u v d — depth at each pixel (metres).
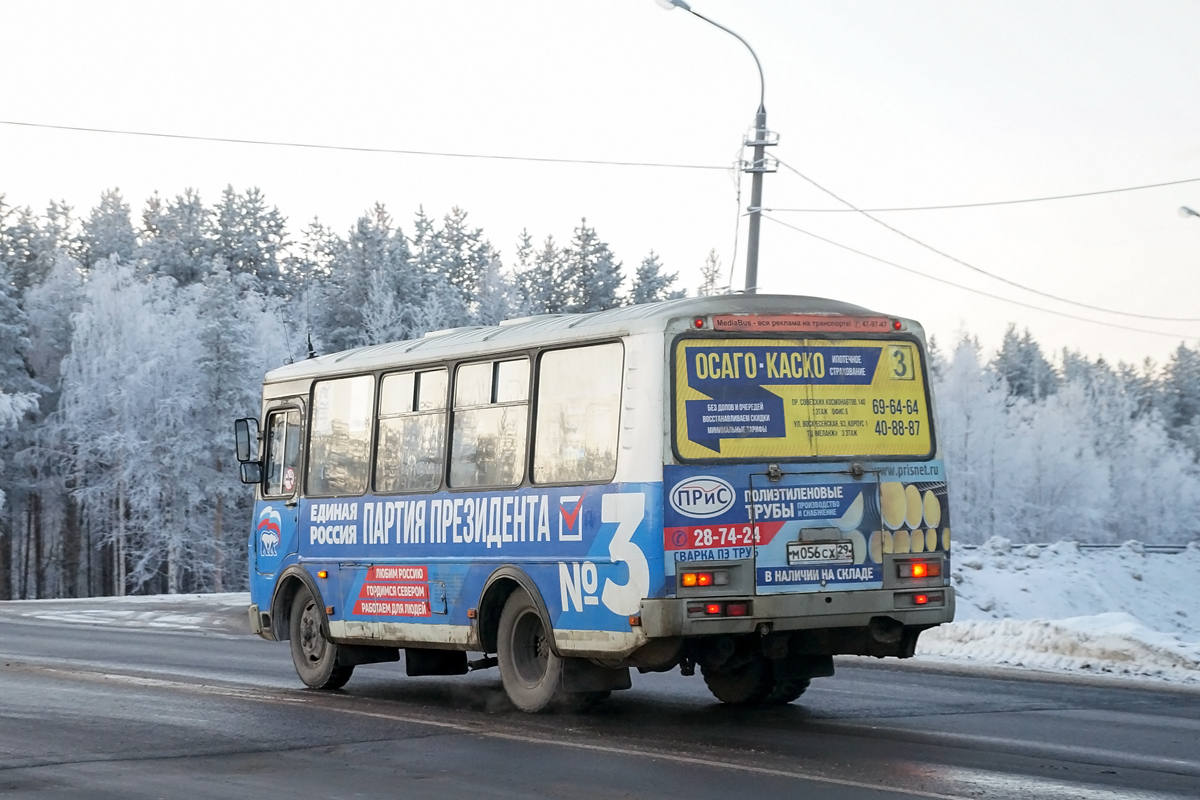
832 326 10.74
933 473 10.89
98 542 75.94
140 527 68.69
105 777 8.53
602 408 10.64
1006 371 135.12
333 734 10.38
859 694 12.84
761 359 10.45
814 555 10.33
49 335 77.19
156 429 65.25
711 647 10.66
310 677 14.25
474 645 11.91
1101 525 87.75
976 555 35.25
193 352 67.44
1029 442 87.06
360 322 83.38
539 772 8.46
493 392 11.92
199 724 11.01
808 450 10.46
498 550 11.61
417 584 12.62
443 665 13.37
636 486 10.11
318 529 14.21
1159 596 34.94
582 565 10.61
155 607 33.47
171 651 19.62
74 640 22.25
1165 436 98.12
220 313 67.94
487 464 11.90
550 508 11.01
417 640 12.62
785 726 10.48
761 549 10.18
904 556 10.65
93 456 68.06
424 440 12.78
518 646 11.52
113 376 67.12
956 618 29.27
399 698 13.12
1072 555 36.44
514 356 11.68
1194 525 94.75
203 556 68.56
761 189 25.30
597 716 11.23
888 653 10.85
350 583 13.60
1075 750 9.08
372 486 13.41
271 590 14.97
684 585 9.92
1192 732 10.00
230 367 66.94
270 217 96.38
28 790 8.10
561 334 11.14
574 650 10.69
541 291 94.25
